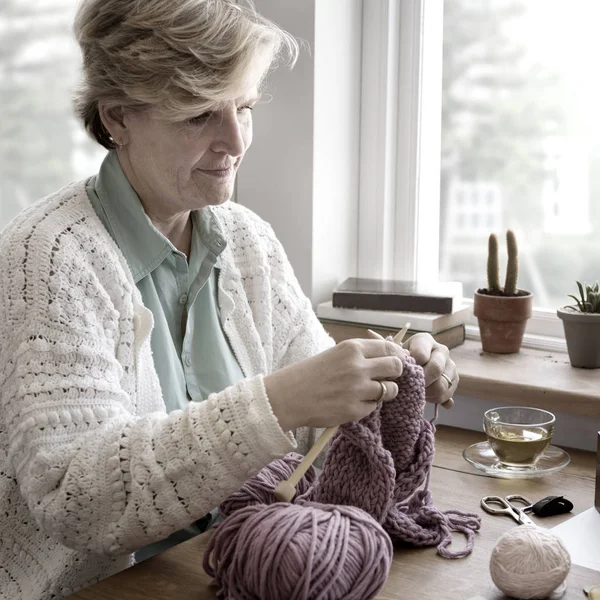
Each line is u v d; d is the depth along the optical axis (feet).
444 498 3.71
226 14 3.21
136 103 3.27
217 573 2.81
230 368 3.88
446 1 5.81
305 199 5.63
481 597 2.80
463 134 5.89
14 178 5.75
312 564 2.55
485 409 5.07
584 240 5.55
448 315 5.39
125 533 2.94
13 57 5.60
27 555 3.44
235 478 2.92
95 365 3.14
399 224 6.06
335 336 5.53
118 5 3.21
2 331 3.14
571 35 5.40
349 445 3.13
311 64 5.44
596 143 5.41
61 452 2.98
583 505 3.64
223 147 3.35
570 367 5.10
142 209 3.57
